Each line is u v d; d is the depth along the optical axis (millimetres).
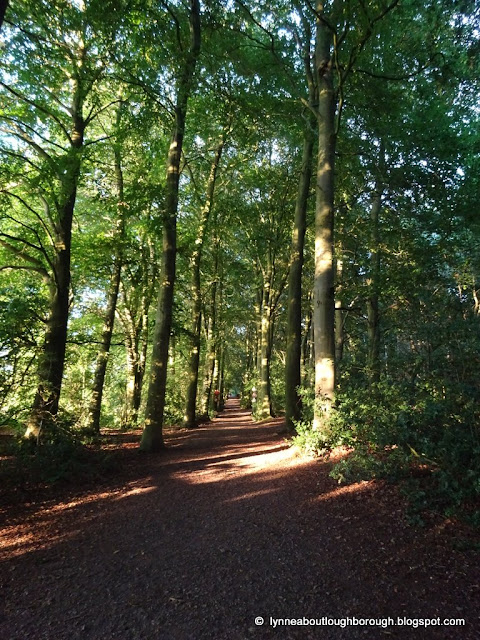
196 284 19109
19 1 8484
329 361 8641
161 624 3217
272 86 12031
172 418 20250
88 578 4047
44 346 10133
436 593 3420
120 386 24938
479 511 4441
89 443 11953
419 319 9273
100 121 14906
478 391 5164
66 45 10078
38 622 3281
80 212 16297
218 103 11695
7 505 6328
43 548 4836
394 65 10742
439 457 5016
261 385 23016
